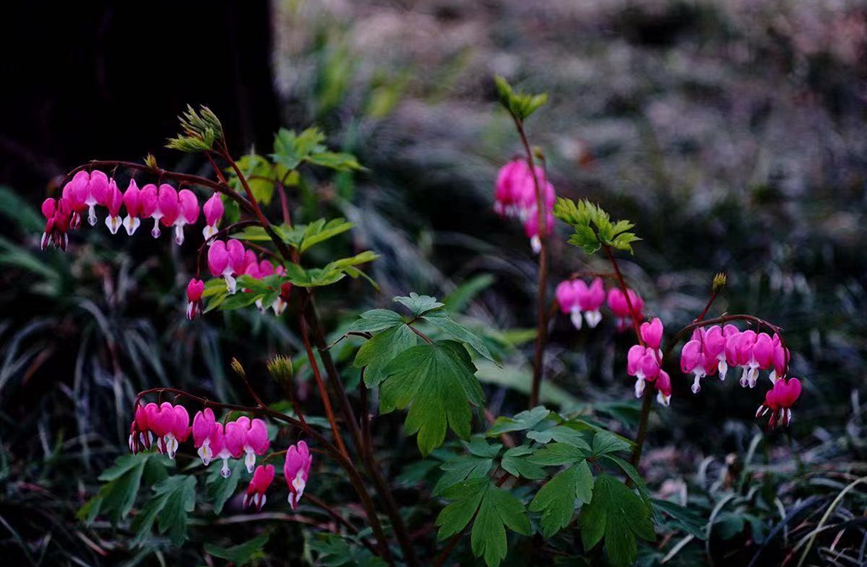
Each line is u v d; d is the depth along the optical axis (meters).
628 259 1.77
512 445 1.12
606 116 2.41
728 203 1.94
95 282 1.38
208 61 1.42
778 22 2.95
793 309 1.62
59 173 1.40
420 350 0.97
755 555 1.10
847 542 1.12
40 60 1.38
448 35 2.75
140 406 0.96
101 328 1.33
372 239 1.59
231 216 1.06
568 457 0.98
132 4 1.38
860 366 1.48
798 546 1.09
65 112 1.40
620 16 3.01
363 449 1.03
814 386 1.42
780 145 2.32
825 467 1.23
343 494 1.24
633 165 2.13
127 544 1.16
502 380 1.33
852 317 1.60
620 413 1.09
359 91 2.07
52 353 1.32
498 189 1.17
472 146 2.00
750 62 2.80
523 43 2.77
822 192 2.09
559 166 2.02
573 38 2.85
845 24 2.92
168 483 1.04
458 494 0.98
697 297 1.67
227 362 1.35
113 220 0.96
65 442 1.26
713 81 2.63
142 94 1.40
